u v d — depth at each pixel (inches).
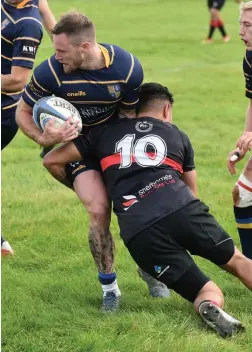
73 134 614.5
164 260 589.0
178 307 642.8
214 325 576.4
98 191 629.9
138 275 727.7
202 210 601.3
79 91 613.9
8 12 804.6
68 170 649.6
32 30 800.9
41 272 745.6
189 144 643.5
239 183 685.9
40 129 626.2
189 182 652.7
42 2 914.1
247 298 666.2
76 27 589.0
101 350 554.6
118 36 2947.8
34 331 598.5
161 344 557.3
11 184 1097.4
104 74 609.9
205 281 590.9
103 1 4650.6
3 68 827.4
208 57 2500.0
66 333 593.3
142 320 605.9
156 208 591.2
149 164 611.2
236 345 559.5
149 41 2819.9
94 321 613.0
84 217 924.6
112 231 863.7
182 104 1737.2
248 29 669.3
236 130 1483.8
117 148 620.4
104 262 634.8
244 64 701.3
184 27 3309.5
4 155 1291.8
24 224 897.5
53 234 855.1
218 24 2812.5
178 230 588.1
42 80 617.6
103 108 629.3
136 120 637.9
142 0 4714.6
